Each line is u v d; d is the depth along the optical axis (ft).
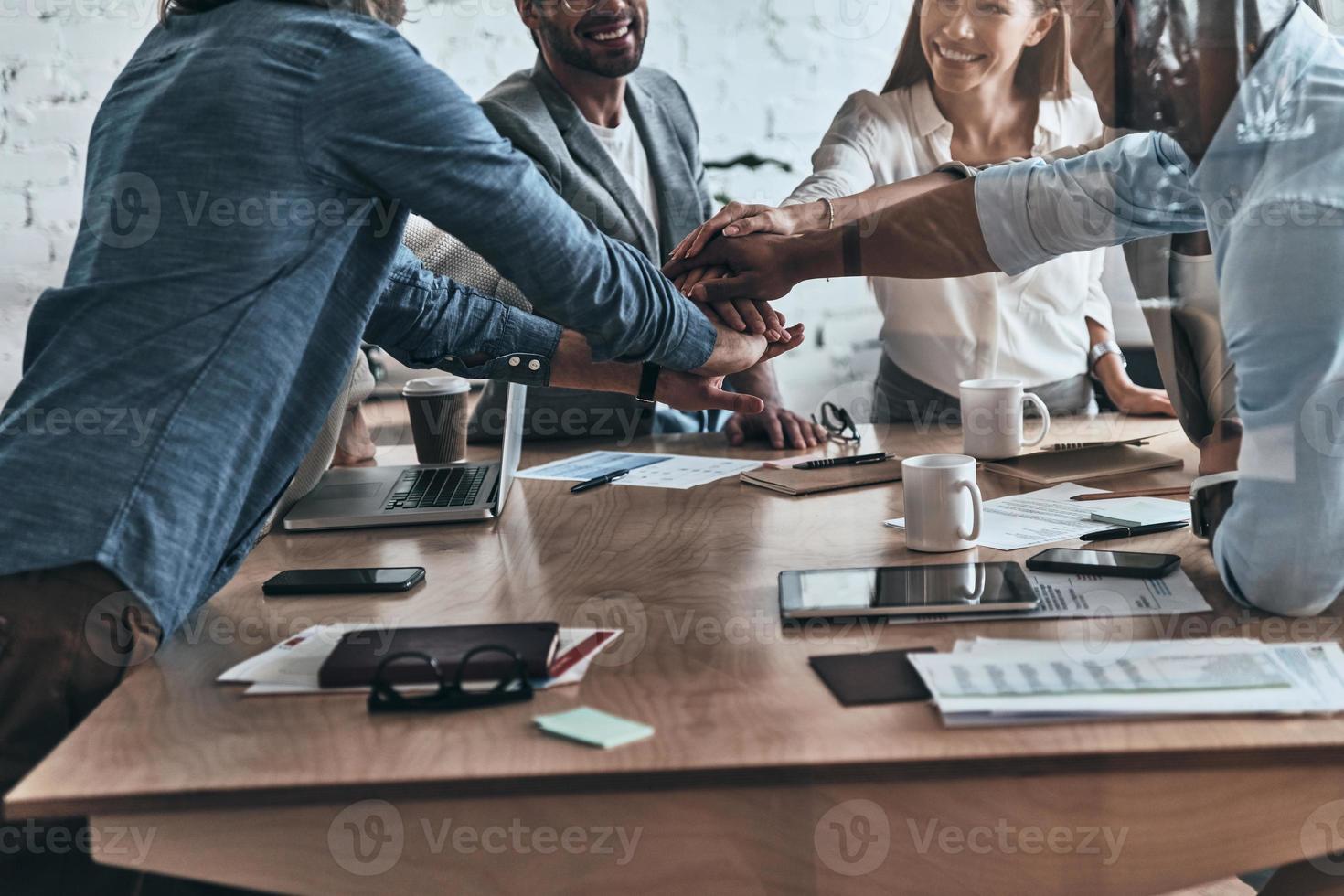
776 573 3.42
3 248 8.05
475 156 3.17
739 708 2.45
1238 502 2.89
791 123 8.23
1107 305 5.93
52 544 2.86
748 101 8.21
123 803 2.18
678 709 2.46
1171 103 3.02
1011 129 5.67
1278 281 2.71
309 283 3.17
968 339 6.08
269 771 2.24
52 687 2.89
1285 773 2.22
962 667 2.52
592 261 3.53
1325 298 2.65
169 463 2.96
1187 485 4.20
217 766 2.27
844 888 2.27
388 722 2.46
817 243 4.90
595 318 3.69
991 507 4.05
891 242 4.81
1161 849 2.26
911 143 5.88
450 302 4.53
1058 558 3.29
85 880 2.96
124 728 2.49
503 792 2.19
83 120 8.06
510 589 3.40
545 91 6.24
